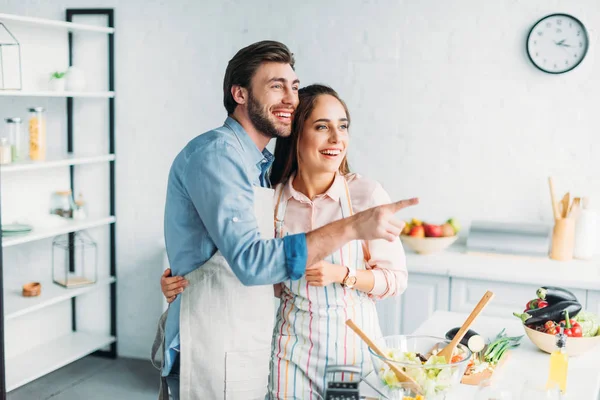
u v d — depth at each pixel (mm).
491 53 3779
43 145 3848
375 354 1750
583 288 3250
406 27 3879
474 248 3711
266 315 2027
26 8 4375
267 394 2119
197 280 1991
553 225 3781
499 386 1959
